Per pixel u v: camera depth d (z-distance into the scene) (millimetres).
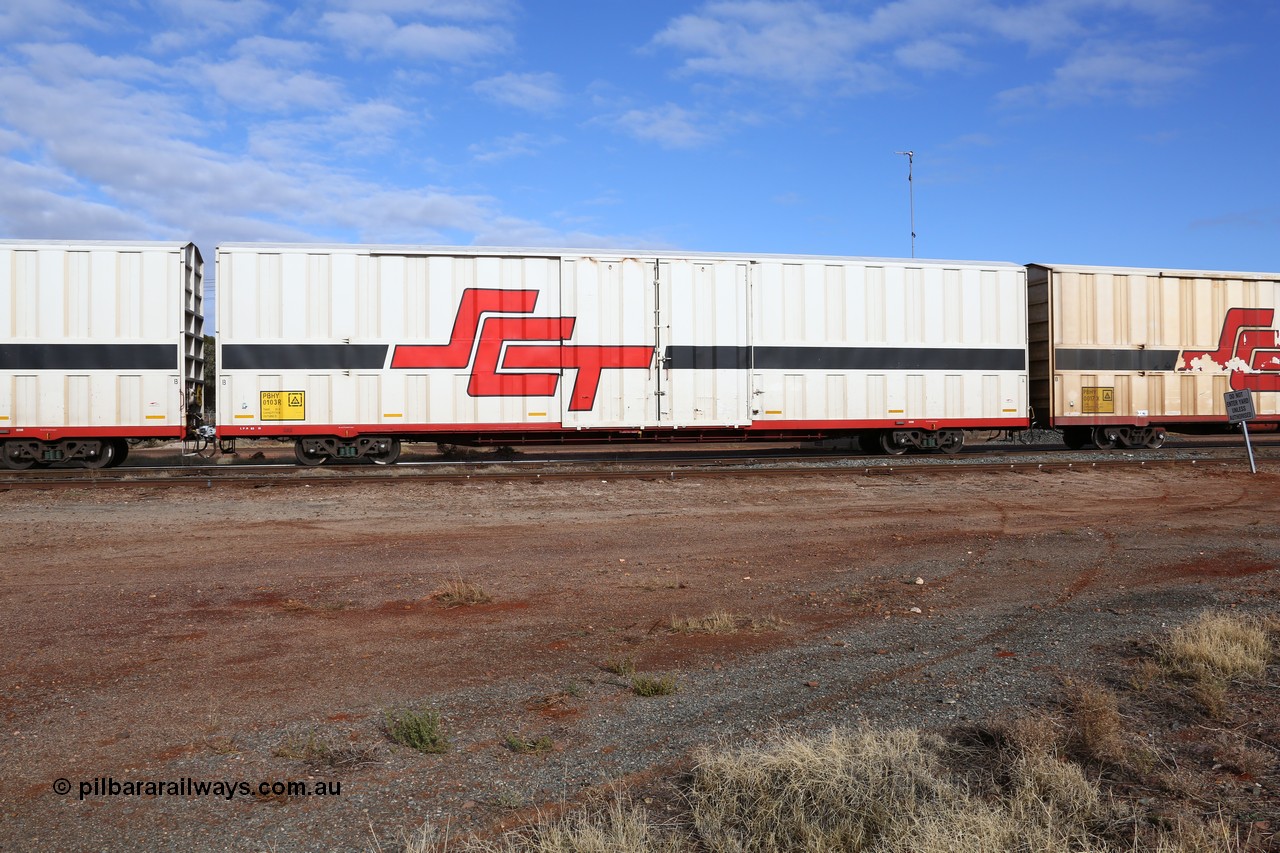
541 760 4316
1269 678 5281
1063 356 19656
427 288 16828
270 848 3461
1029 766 3955
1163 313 20281
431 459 20672
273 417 16375
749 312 17953
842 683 5453
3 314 15578
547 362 17203
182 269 16141
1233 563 9102
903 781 3855
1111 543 10305
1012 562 9336
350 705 5117
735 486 14891
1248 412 16750
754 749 4297
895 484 15211
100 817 3727
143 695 5266
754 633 6707
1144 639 6215
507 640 6508
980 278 19141
